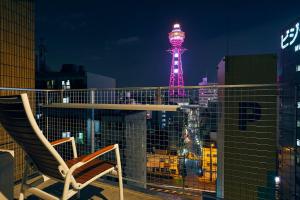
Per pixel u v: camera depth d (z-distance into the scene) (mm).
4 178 1669
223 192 3670
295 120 2139
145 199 2197
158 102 2768
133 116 2900
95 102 3143
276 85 2270
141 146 2834
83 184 1459
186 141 2783
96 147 3020
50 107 3484
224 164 3703
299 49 41125
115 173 1750
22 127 1312
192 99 2729
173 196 2270
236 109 3605
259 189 3432
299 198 2172
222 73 5051
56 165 1397
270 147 3432
